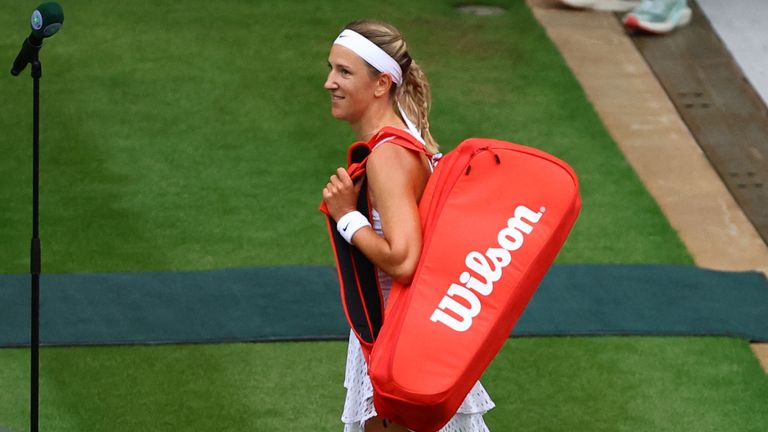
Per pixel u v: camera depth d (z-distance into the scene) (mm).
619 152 29609
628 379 20938
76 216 25781
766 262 25391
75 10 36031
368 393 14867
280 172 27984
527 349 21656
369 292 14383
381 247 13742
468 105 31500
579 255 25078
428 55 34125
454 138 29766
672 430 19594
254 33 35094
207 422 19328
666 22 36188
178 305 22547
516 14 37000
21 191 26656
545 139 30047
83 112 30312
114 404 19703
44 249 24406
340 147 29250
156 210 26172
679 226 26625
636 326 22453
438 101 31594
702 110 31938
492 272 13609
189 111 30625
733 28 36688
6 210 25844
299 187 27375
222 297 22859
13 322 21766
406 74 14820
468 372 13383
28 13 35719
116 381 20344
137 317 22109
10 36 34156
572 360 21406
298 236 25375
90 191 26812
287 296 22984
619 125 31000
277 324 22062
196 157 28484
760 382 20969
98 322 21906
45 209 25984
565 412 20000
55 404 19656
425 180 14336
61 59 33000
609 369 21203
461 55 34219
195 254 24500
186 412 19578
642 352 21703
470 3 37688
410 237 13664
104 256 24281
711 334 22328
